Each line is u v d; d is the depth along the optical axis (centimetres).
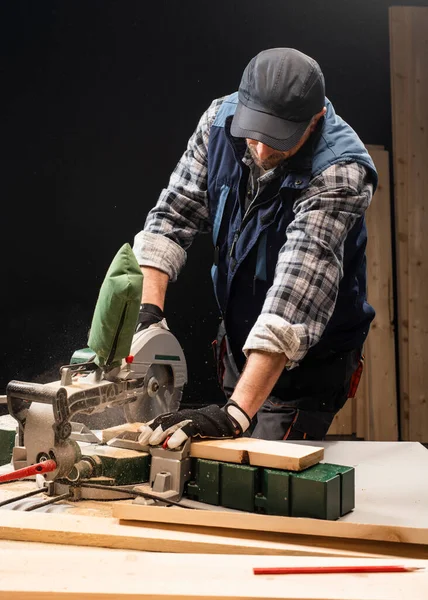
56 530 114
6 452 164
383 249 436
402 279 437
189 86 431
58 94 430
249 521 115
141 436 139
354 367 206
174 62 429
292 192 178
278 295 159
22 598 94
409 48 430
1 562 102
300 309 158
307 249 163
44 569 100
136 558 104
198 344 444
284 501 125
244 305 200
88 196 439
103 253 443
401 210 436
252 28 426
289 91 168
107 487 134
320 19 428
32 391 137
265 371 153
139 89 432
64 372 141
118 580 97
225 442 138
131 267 140
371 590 95
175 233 213
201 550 112
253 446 135
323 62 431
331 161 172
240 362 209
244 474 129
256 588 95
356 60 432
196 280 442
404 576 99
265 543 112
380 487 146
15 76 428
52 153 435
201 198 213
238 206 198
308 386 198
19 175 436
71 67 429
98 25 426
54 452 133
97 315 141
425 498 140
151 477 137
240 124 172
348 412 438
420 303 438
